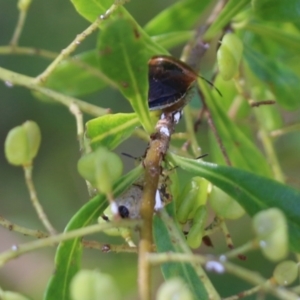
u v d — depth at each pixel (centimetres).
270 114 58
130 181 48
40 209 48
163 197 49
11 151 49
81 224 48
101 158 47
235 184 49
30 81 52
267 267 59
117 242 69
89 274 45
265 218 46
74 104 52
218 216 49
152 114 50
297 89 56
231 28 54
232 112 57
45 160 80
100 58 47
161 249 48
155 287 69
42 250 81
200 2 56
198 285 48
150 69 50
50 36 73
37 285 79
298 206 49
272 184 49
